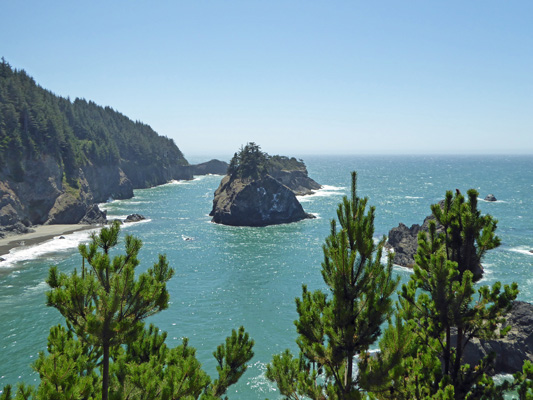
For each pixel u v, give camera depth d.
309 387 14.48
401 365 12.34
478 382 14.27
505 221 121.12
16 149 126.00
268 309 56.47
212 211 141.38
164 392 11.09
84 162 180.25
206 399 13.08
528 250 86.75
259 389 36.62
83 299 10.38
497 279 67.38
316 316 13.81
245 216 123.94
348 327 12.27
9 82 141.38
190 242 100.06
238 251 90.69
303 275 72.44
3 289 61.88
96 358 14.22
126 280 10.30
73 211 132.25
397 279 12.63
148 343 15.91
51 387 9.48
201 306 57.44
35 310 53.81
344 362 13.81
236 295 62.12
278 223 126.88
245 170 141.50
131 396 11.27
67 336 13.69
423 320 15.35
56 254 84.12
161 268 12.48
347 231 12.97
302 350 15.10
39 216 128.00
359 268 13.00
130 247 11.94
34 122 137.25
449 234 15.38
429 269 14.52
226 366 15.43
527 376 13.94
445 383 13.93
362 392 12.92
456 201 15.68
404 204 165.50
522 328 39.22
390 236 87.81
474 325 14.28
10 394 10.56
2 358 41.62
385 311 12.27
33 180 129.00
